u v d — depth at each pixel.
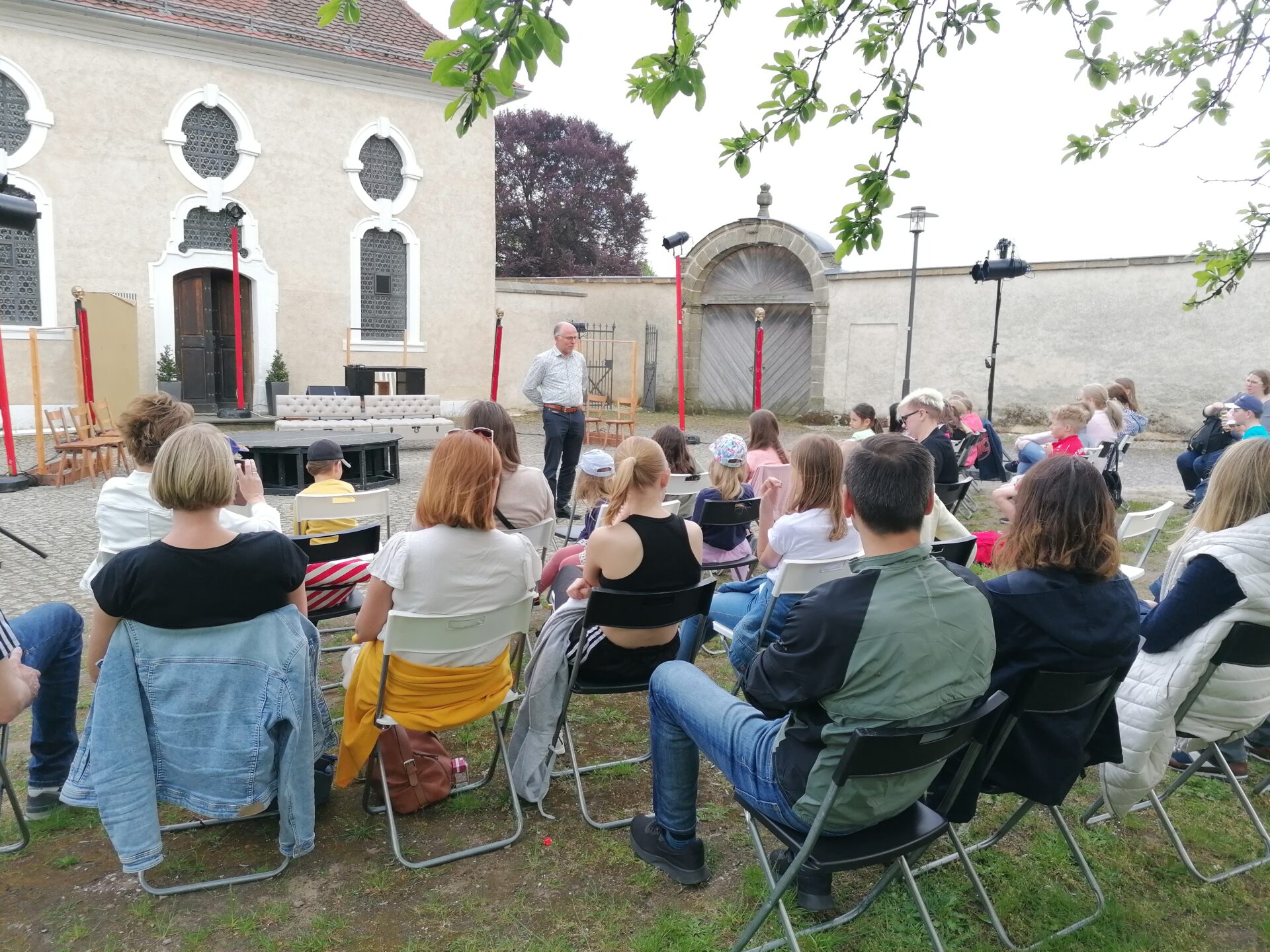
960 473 8.02
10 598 4.88
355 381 13.23
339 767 2.68
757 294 17.11
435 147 15.14
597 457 4.40
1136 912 2.43
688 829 2.51
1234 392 12.62
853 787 1.86
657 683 2.44
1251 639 2.35
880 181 2.78
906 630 1.80
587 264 35.50
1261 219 3.34
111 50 12.02
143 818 2.29
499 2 1.75
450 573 2.51
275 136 13.53
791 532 3.16
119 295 12.41
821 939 2.29
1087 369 13.66
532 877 2.54
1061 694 2.11
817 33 2.64
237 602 2.30
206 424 2.29
